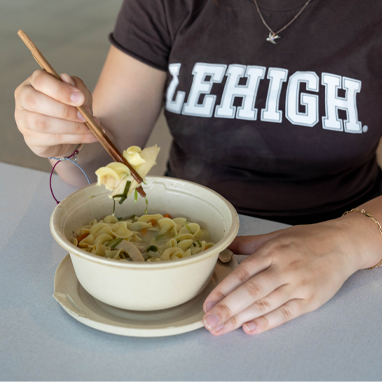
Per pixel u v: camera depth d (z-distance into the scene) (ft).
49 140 1.86
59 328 1.60
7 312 1.64
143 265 1.47
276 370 1.51
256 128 2.36
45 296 1.69
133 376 1.46
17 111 1.87
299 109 2.32
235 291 1.59
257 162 2.41
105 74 2.65
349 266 1.73
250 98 2.36
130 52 2.56
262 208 2.43
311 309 1.65
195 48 2.44
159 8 2.50
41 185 2.27
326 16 2.31
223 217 1.75
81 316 1.57
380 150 3.04
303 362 1.53
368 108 2.35
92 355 1.53
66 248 1.53
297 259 1.66
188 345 1.57
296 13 2.32
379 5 2.30
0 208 2.09
